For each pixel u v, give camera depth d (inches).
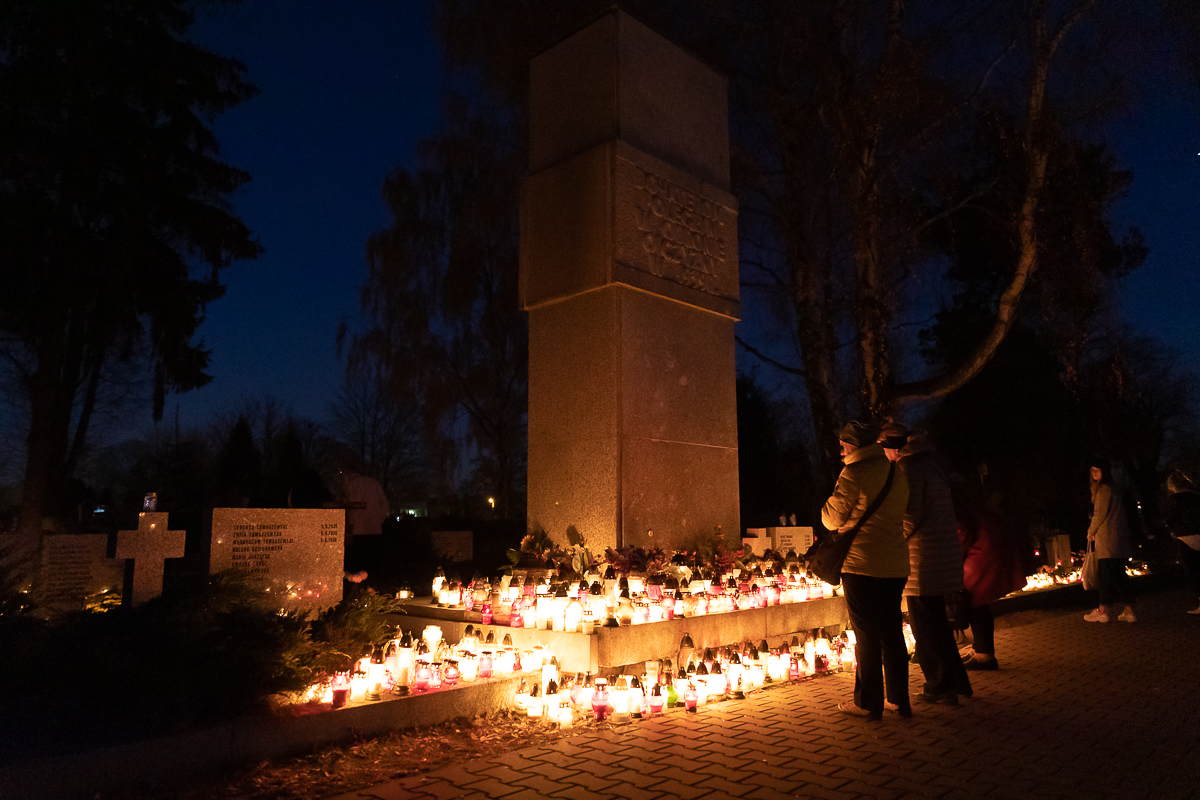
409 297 888.3
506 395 916.0
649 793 160.4
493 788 163.8
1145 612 452.8
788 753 186.9
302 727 184.9
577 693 221.9
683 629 262.1
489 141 881.5
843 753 186.9
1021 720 216.5
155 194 825.5
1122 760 181.3
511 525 863.7
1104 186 629.3
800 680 270.4
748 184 690.2
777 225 705.0
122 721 167.0
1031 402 822.5
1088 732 204.5
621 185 347.9
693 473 363.9
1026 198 585.6
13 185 743.7
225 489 1007.6
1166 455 1186.6
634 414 338.0
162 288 824.3
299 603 284.4
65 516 868.6
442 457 908.0
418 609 298.4
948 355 899.4
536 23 705.6
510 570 343.0
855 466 221.3
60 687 174.6
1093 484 429.1
